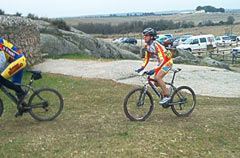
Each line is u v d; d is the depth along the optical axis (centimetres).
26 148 466
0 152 453
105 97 864
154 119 641
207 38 3516
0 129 560
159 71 610
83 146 475
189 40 3481
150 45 610
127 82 1127
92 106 763
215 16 12838
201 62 2047
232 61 2572
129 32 7069
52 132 542
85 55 1927
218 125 600
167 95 627
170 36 4838
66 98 834
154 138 510
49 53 1817
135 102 619
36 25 1575
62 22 2398
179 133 539
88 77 1187
